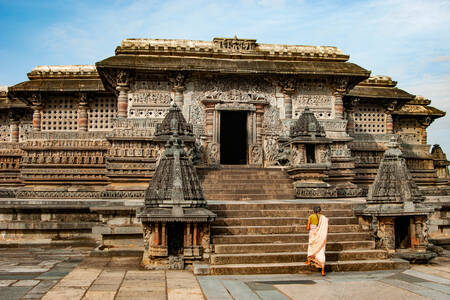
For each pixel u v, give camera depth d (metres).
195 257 10.11
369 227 11.87
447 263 11.09
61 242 15.09
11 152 27.30
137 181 19.39
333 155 22.38
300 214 12.54
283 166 20.89
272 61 23.59
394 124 31.31
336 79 23.47
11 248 14.75
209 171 19.39
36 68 27.33
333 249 10.82
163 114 22.39
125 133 20.28
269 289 7.89
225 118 33.78
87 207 15.45
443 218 15.41
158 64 21.64
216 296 7.35
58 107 25.75
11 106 28.33
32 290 7.80
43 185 22.20
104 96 25.94
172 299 7.19
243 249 10.41
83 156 22.56
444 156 32.25
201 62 22.44
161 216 9.91
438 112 31.33
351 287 8.08
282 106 23.45
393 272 9.72
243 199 17.33
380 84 28.69
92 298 7.24
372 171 24.91
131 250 12.29
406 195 11.25
